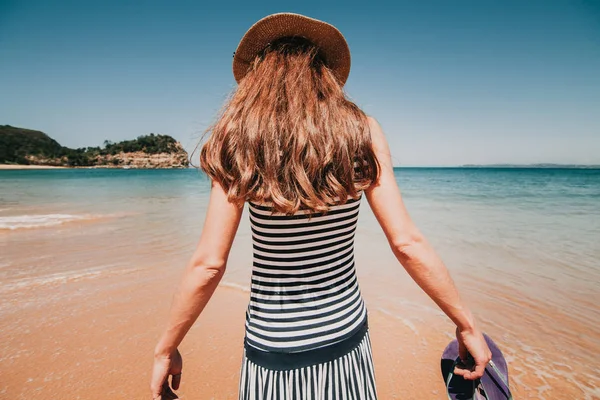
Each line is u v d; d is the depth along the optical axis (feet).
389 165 3.38
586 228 24.34
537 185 87.81
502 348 9.03
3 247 18.70
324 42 3.85
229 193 2.97
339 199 3.09
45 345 9.01
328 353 3.15
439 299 3.16
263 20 3.59
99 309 11.08
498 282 13.52
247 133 3.00
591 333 9.73
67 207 37.40
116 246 19.08
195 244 19.57
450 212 33.19
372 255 17.34
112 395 7.23
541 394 7.35
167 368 3.37
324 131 3.04
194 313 3.15
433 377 7.91
